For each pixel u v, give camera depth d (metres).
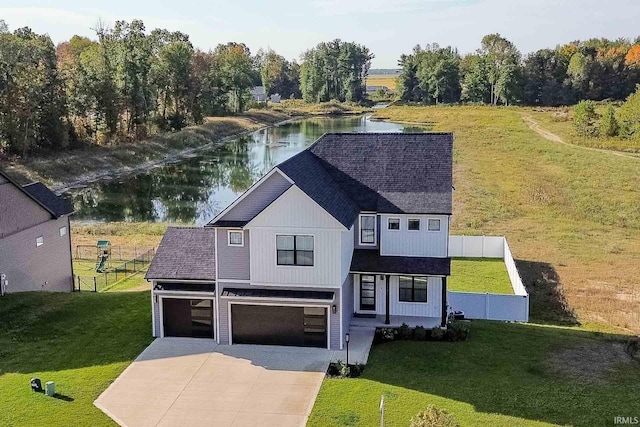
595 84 160.38
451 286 35.22
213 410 20.62
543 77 166.00
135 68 94.19
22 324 27.67
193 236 28.02
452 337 25.98
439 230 27.94
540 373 22.75
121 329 27.58
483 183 66.25
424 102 180.75
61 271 36.59
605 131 94.06
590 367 23.31
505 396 20.80
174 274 26.52
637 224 49.88
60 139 78.88
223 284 25.98
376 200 28.56
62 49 147.25
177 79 113.19
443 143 30.31
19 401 20.97
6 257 31.91
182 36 128.62
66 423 19.62
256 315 25.92
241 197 25.61
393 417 19.55
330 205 25.45
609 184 64.25
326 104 183.25
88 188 71.56
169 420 20.00
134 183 74.75
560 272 38.09
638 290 34.94
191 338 26.73
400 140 30.80
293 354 24.98
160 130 106.12
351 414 19.98
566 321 30.38
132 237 48.59
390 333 26.27
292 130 131.88
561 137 99.88
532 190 62.00
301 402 20.98
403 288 28.31
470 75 174.38
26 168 70.44
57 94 78.62
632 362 23.88
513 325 28.42
